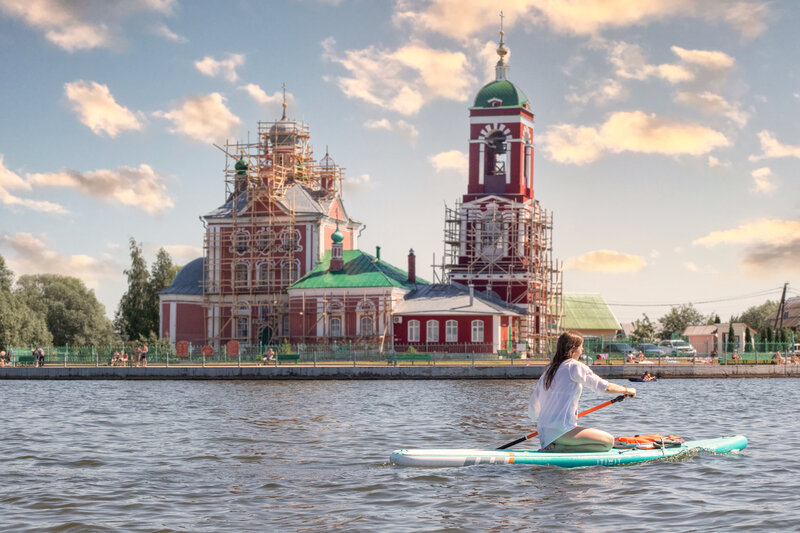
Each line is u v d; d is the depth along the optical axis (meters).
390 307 89.00
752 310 172.38
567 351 20.12
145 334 120.19
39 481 19.03
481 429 28.75
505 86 96.12
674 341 112.94
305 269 97.50
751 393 50.84
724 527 14.56
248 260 98.81
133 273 120.88
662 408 38.16
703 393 50.84
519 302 94.25
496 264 94.62
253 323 98.06
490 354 79.62
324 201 101.94
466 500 16.67
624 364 73.69
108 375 73.75
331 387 58.94
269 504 16.59
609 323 133.50
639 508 15.89
